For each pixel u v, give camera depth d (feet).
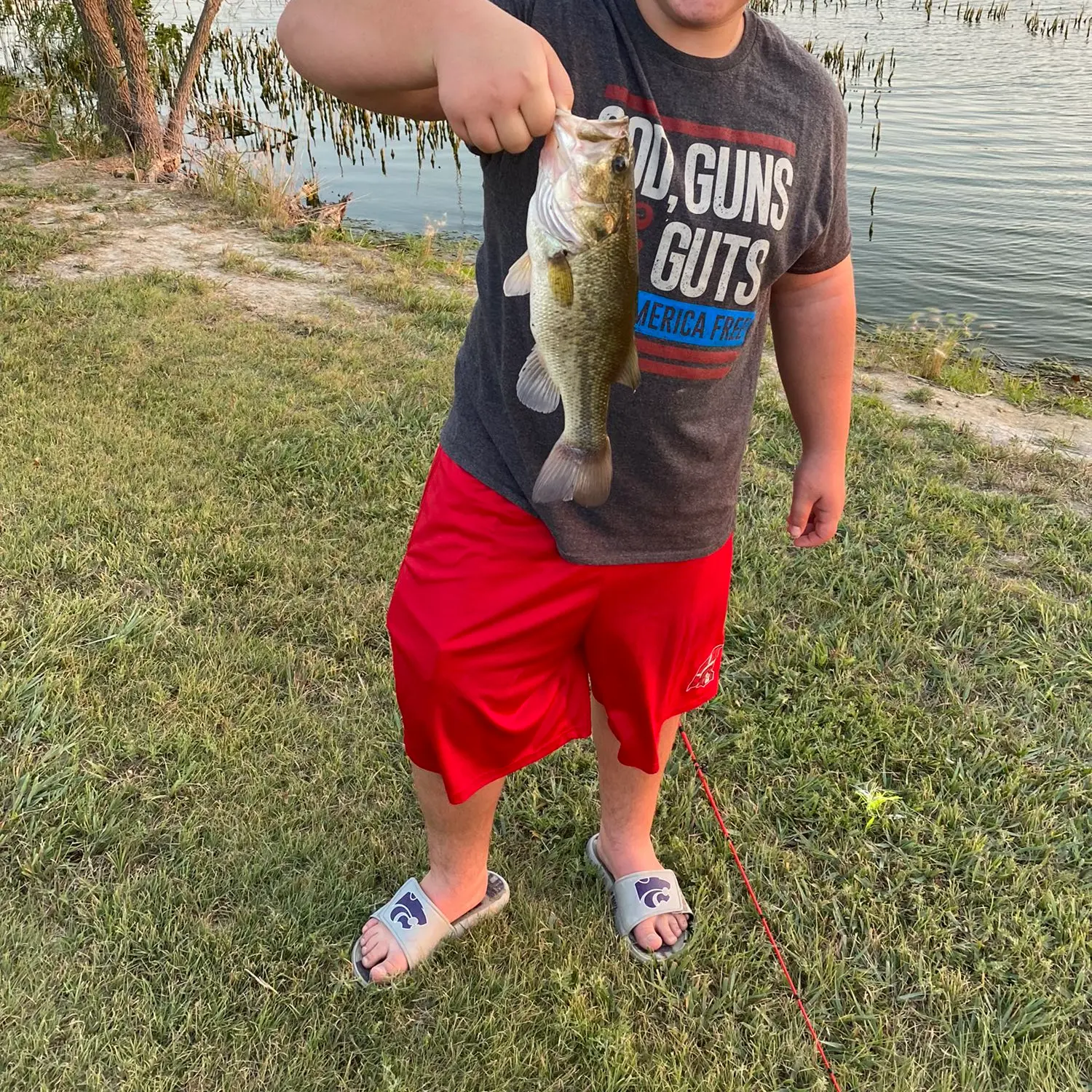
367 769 9.29
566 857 8.66
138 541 12.20
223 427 15.25
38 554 11.55
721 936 7.99
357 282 23.56
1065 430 19.31
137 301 20.36
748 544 13.34
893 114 61.11
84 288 20.92
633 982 7.59
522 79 4.32
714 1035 7.27
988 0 122.72
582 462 5.21
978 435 18.02
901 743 10.05
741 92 5.31
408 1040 7.05
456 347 19.84
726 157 5.30
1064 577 13.10
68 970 7.23
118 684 9.96
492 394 5.89
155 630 10.68
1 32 43.65
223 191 30.63
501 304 5.62
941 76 73.67
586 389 5.04
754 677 11.00
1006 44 88.53
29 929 7.48
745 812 9.24
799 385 7.00
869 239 37.81
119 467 13.76
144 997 7.11
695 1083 6.93
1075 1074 7.12
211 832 8.50
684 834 9.00
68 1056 6.70
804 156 5.59
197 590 11.41
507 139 4.43
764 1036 7.27
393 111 5.28
